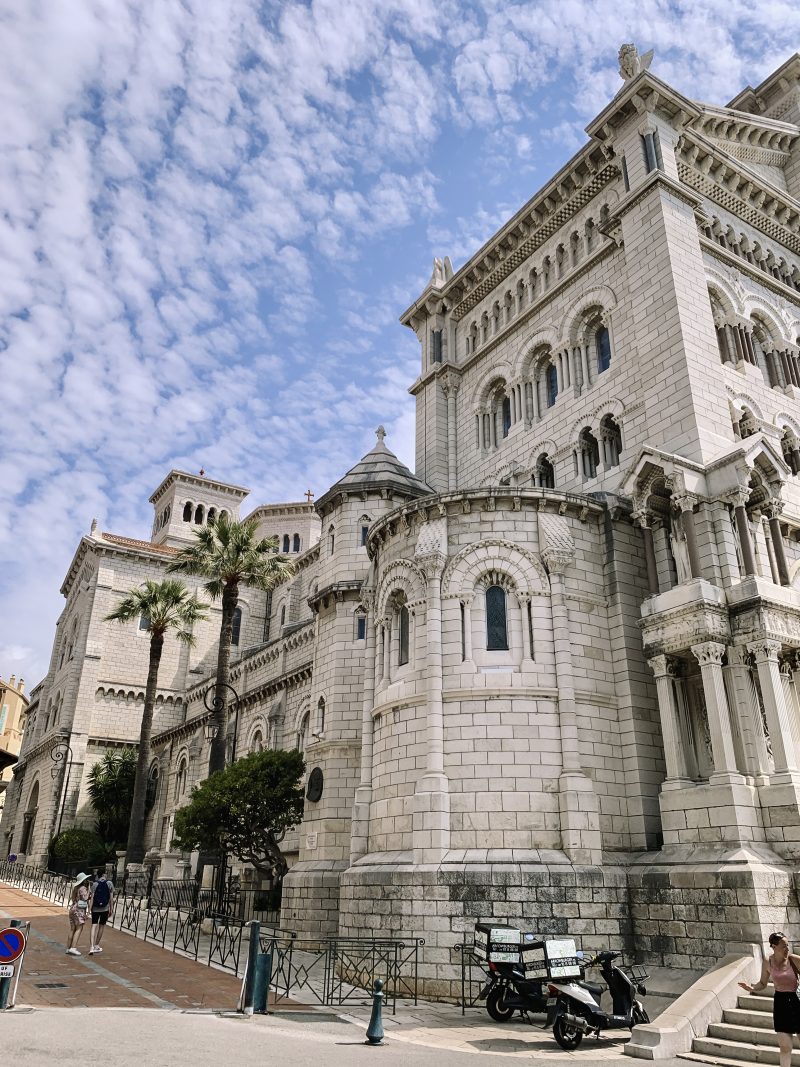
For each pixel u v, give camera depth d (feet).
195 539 304.71
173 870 169.58
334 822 104.27
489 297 139.44
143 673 255.50
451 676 81.30
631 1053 50.14
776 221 122.83
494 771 76.84
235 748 179.42
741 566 81.10
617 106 109.81
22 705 458.50
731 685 76.23
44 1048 38.91
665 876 71.00
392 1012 62.08
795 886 66.59
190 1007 57.67
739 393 101.04
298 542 286.25
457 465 136.67
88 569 268.41
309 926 98.07
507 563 85.40
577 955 58.90
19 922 53.11
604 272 112.68
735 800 69.92
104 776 227.81
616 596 87.25
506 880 71.00
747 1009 55.62
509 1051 50.03
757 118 128.47
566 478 110.63
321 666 117.91
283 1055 42.06
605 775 80.12
